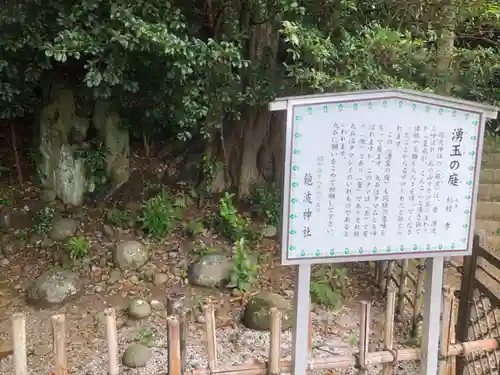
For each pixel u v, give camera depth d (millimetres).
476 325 4254
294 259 3211
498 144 7719
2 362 4465
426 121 3229
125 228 6383
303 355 3342
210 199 7012
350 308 5488
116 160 6852
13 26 4902
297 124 3061
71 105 6621
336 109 3092
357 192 3219
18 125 7363
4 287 5500
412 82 5395
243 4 5680
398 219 3320
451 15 5523
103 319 5031
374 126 3158
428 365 3566
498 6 5625
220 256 5793
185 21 5539
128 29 4516
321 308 5414
